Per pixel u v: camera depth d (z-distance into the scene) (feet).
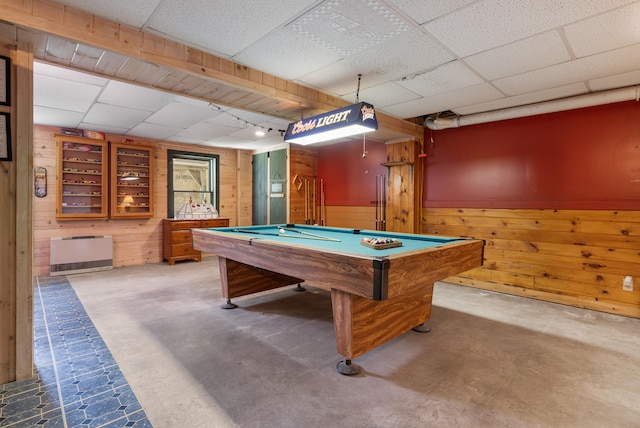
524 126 13.19
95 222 17.40
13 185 6.57
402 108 13.28
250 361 7.63
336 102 11.93
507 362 7.67
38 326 9.59
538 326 9.96
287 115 12.17
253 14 6.89
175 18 7.05
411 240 10.03
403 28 7.37
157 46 7.79
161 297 12.57
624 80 10.26
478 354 8.07
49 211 16.01
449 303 12.21
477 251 9.35
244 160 23.73
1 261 6.53
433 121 15.16
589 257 11.75
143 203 18.99
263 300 12.31
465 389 6.53
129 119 14.58
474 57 8.79
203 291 13.43
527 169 13.14
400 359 7.79
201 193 22.50
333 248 8.05
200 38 7.90
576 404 6.06
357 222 19.62
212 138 19.17
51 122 15.12
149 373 7.06
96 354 7.89
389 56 8.73
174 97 11.50
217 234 10.84
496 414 5.75
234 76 9.15
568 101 11.64
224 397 6.22
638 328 9.84
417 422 5.53
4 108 6.41
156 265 18.63
